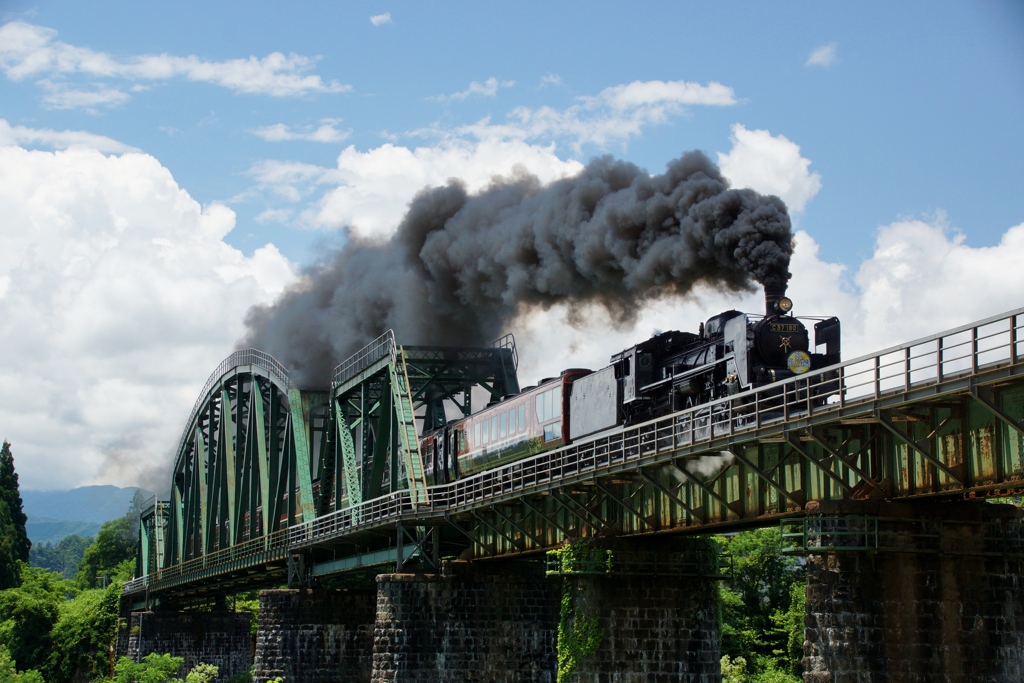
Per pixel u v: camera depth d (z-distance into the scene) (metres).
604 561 48.38
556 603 64.94
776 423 35.97
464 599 63.66
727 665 87.88
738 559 102.56
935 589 34.16
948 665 33.88
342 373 81.19
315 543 76.62
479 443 67.31
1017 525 35.22
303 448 84.94
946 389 30.66
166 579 113.56
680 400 48.06
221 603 120.44
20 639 125.62
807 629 34.62
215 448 109.25
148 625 114.88
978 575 34.56
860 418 33.75
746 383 43.34
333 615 79.25
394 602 62.91
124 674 88.81
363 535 71.88
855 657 33.69
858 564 34.00
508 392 80.38
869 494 34.53
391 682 61.94
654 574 48.84
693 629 49.25
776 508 39.00
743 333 43.97
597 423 53.31
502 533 57.81
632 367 50.50
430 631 62.97
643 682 48.44
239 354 100.00
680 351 50.00
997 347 29.47
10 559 154.12
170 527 123.12
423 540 64.88
